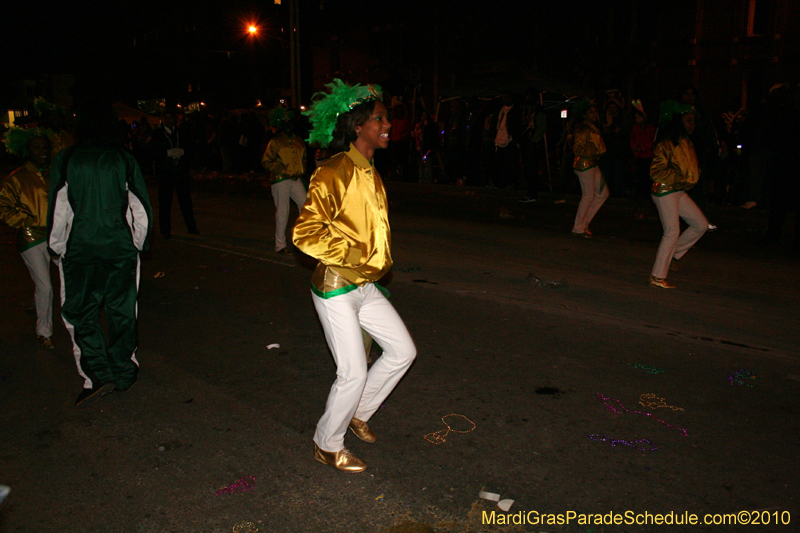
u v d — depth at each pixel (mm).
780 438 3629
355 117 3064
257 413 4012
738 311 5906
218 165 23203
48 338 5156
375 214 3123
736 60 22359
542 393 4223
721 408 3990
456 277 7184
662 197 6473
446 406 4062
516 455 3482
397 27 30562
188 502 3096
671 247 6566
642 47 24344
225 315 5930
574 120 14086
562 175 14203
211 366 4746
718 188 12070
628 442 3600
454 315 5820
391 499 3111
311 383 4445
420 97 18469
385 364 3449
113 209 4012
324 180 3055
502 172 14500
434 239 9398
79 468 3400
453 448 3564
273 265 7871
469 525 2918
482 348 5012
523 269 7520
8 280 7430
